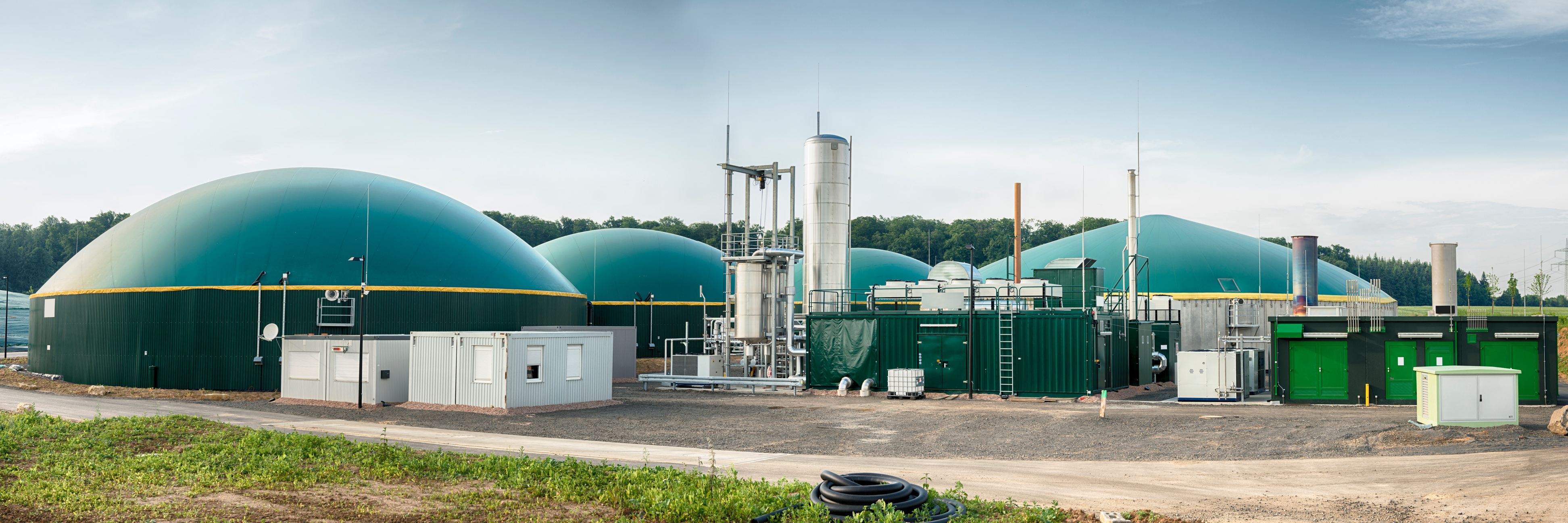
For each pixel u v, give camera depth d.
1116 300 54.56
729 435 27.73
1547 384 32.06
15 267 168.88
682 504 14.89
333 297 45.50
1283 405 33.62
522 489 17.05
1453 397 25.11
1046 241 170.88
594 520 14.55
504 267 53.50
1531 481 16.97
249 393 44.78
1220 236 62.88
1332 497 16.73
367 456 20.66
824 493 14.77
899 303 47.50
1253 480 18.80
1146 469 20.53
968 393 39.66
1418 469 19.20
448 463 19.66
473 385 34.69
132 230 52.16
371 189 53.50
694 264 75.06
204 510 14.98
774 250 43.59
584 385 37.09
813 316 43.47
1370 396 33.09
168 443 22.95
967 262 163.62
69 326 50.06
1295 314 43.16
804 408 34.97
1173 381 50.34
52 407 36.06
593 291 70.38
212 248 47.81
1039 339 39.12
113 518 14.33
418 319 48.47
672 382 44.97
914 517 13.91
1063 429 27.81
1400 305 163.00
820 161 45.34
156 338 46.62
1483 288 70.19
